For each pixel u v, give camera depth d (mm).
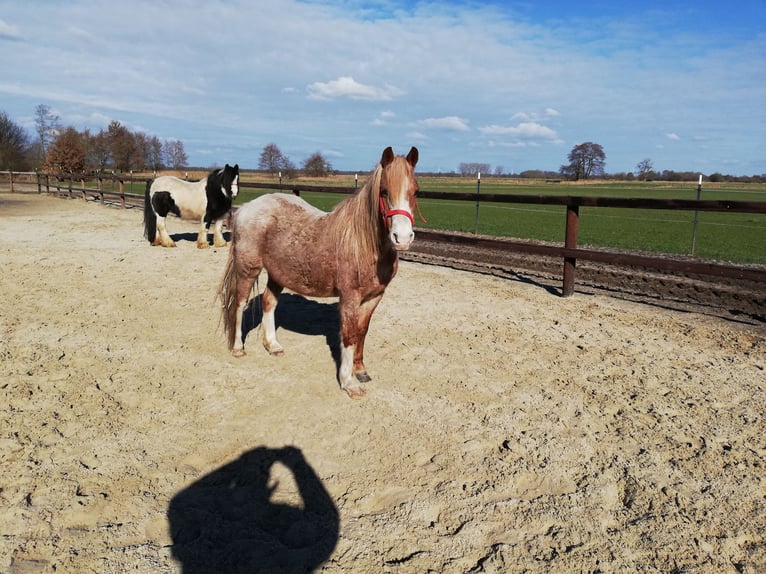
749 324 5754
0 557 2229
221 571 2221
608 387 4094
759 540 2404
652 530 2473
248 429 3449
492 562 2271
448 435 3377
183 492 2781
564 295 7004
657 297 7129
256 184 12172
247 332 5469
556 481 2885
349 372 3992
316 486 2855
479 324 5738
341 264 3734
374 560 2295
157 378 4207
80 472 2896
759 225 19609
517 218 21891
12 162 48938
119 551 2301
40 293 6750
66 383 4051
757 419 3551
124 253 9836
